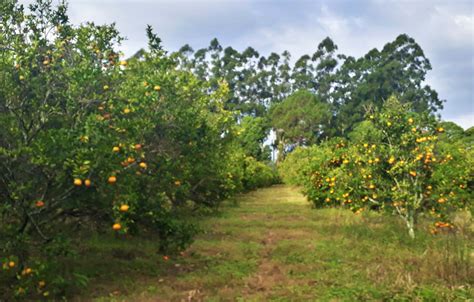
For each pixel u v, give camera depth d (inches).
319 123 2925.7
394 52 3518.7
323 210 761.6
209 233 524.4
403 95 3191.4
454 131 845.2
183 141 450.6
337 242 464.4
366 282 309.0
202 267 364.2
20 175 269.0
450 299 266.8
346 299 268.7
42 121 301.6
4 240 264.4
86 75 295.6
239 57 3900.1
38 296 271.9
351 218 623.5
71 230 401.7
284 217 700.0
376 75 3280.0
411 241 448.1
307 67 3882.9
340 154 741.3
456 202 498.6
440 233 481.7
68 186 276.4
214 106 639.1
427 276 314.3
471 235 473.1
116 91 341.4
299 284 310.8
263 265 370.0
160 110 388.2
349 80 3629.4
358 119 3139.8
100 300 268.1
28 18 352.8
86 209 309.7
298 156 1946.4
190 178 600.4
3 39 328.5
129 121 305.3
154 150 372.8
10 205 256.8
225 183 753.0
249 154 2461.9
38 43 323.0
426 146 479.8
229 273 340.2
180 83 443.5
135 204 318.0
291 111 2915.8
